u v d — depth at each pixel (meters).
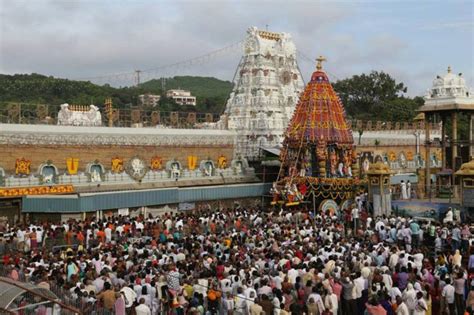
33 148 47.88
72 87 137.62
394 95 131.50
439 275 25.86
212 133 62.16
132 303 20.94
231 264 25.98
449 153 72.00
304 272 24.34
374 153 79.00
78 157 50.69
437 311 24.62
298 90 72.75
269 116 67.88
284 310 20.77
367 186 56.53
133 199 50.66
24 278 22.66
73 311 17.83
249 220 42.59
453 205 48.47
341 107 58.88
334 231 36.00
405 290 22.91
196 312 20.06
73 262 25.23
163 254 28.08
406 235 35.00
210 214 44.38
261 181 63.97
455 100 59.88
